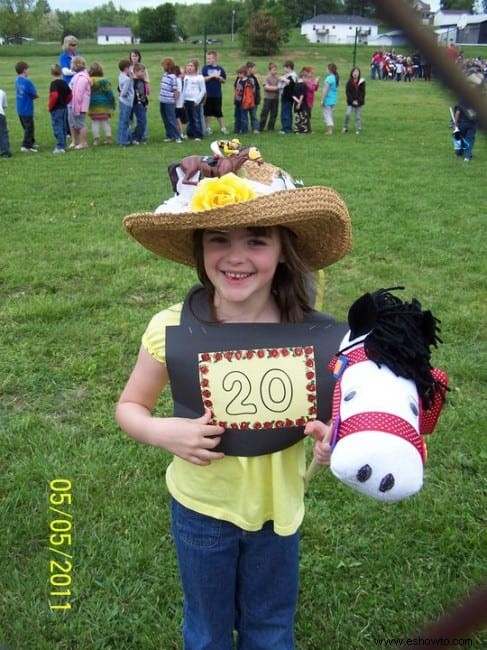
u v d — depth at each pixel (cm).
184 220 153
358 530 268
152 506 279
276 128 1625
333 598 237
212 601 180
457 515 274
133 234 176
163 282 520
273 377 163
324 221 164
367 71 3881
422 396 134
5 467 304
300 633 225
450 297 503
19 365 387
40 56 5000
